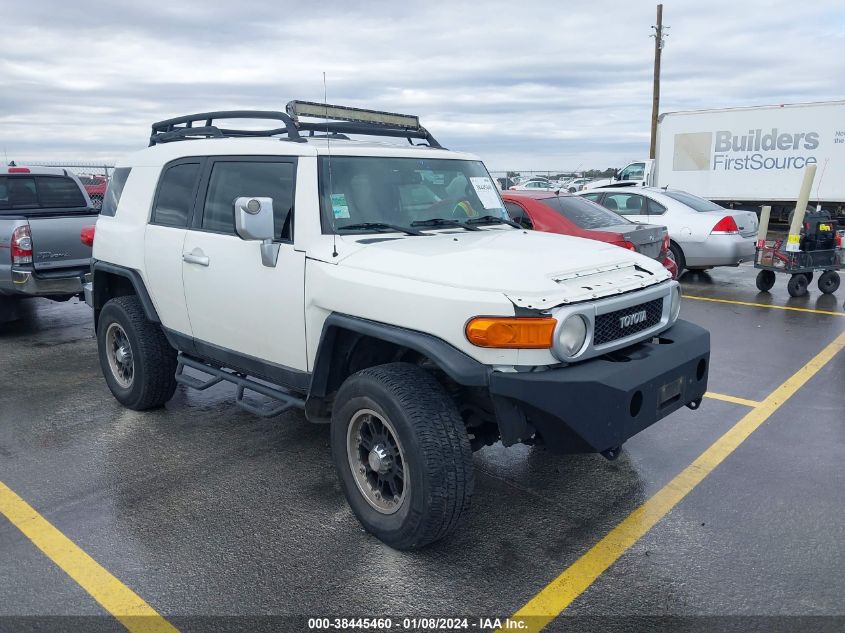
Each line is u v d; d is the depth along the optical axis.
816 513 3.92
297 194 4.03
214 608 3.11
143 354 5.23
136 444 4.95
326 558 3.49
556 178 49.97
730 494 4.16
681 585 3.26
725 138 21.86
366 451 3.68
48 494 4.20
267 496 4.17
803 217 10.28
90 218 8.20
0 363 7.09
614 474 4.44
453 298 3.23
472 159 5.02
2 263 7.81
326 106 4.83
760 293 10.92
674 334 3.90
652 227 8.62
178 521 3.88
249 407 4.38
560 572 3.37
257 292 4.19
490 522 3.85
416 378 3.44
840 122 19.98
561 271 3.50
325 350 3.78
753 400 5.79
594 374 3.25
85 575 3.36
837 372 6.54
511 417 3.27
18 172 9.05
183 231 4.75
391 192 4.31
